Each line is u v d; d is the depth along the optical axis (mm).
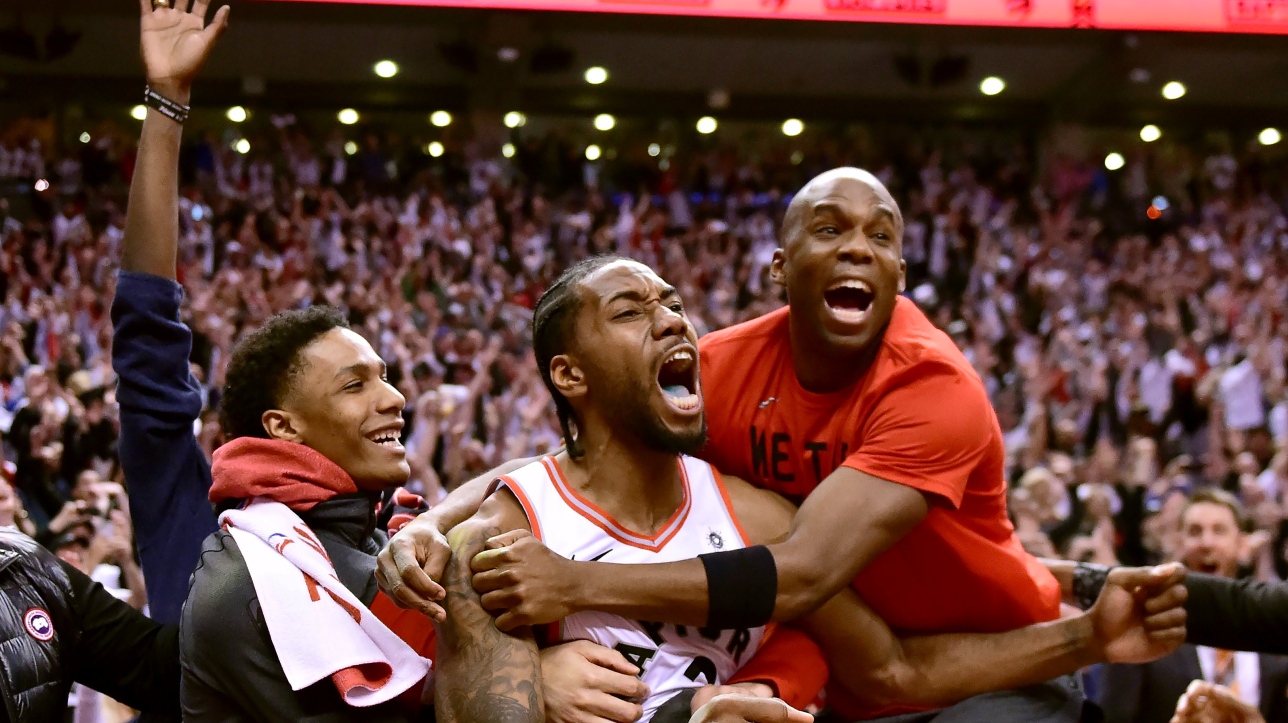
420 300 8484
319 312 1761
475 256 10742
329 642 1446
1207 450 7445
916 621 1853
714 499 1698
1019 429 6711
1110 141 15055
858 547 1585
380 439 1707
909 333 1790
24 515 3377
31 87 13438
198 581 1552
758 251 11469
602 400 1578
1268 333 8750
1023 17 11109
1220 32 11492
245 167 12578
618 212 12742
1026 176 13891
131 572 3383
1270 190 14102
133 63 13258
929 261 11688
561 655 1470
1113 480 5434
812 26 12094
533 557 1431
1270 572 3973
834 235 1757
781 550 1537
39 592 1702
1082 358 8188
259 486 1617
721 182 13586
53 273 10023
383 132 14070
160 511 1959
